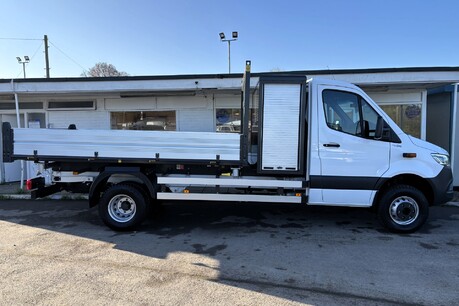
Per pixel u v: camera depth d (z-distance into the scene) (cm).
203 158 567
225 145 564
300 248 504
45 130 581
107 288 371
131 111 1055
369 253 483
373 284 385
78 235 567
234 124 1024
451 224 638
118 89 903
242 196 586
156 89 899
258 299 348
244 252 487
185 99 1035
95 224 636
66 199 870
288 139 566
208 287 375
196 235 569
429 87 922
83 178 616
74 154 580
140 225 626
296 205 791
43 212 732
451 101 975
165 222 649
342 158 565
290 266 437
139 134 572
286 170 570
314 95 564
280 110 562
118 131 574
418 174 564
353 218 679
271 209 755
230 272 416
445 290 370
